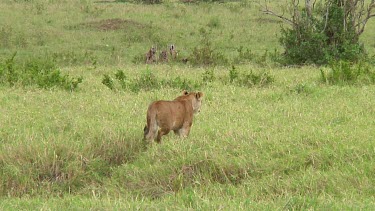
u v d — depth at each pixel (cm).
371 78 4716
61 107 3609
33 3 11075
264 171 2503
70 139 2892
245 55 7175
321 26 6438
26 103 3706
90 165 2683
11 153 2678
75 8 10569
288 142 2761
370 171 2375
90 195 2484
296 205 2077
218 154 2631
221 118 3353
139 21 9600
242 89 4366
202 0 12144
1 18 9406
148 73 4638
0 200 2278
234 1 12519
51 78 4494
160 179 2523
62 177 2636
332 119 3244
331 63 5109
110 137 2892
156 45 8144
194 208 2100
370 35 8875
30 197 2470
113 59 7244
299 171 2466
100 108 3572
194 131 3045
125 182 2550
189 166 2567
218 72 5491
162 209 2084
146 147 2897
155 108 2822
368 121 3153
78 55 7419
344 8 6334
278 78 5019
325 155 2559
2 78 4659
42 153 2695
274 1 12475
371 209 1989
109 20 9450
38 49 7744
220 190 2366
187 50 8044
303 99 3966
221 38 8731
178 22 9712
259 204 2097
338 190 2256
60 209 2105
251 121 3231
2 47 7756
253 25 9694
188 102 2961
